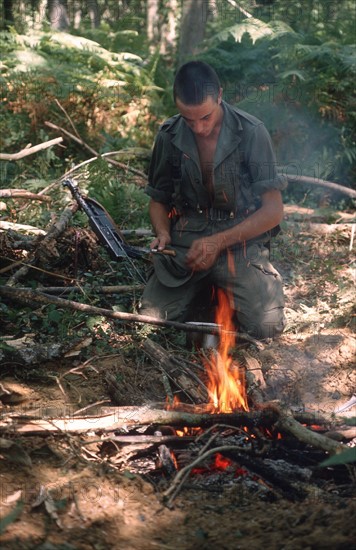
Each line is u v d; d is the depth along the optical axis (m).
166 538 2.59
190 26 9.58
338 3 8.87
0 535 2.49
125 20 9.82
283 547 2.49
